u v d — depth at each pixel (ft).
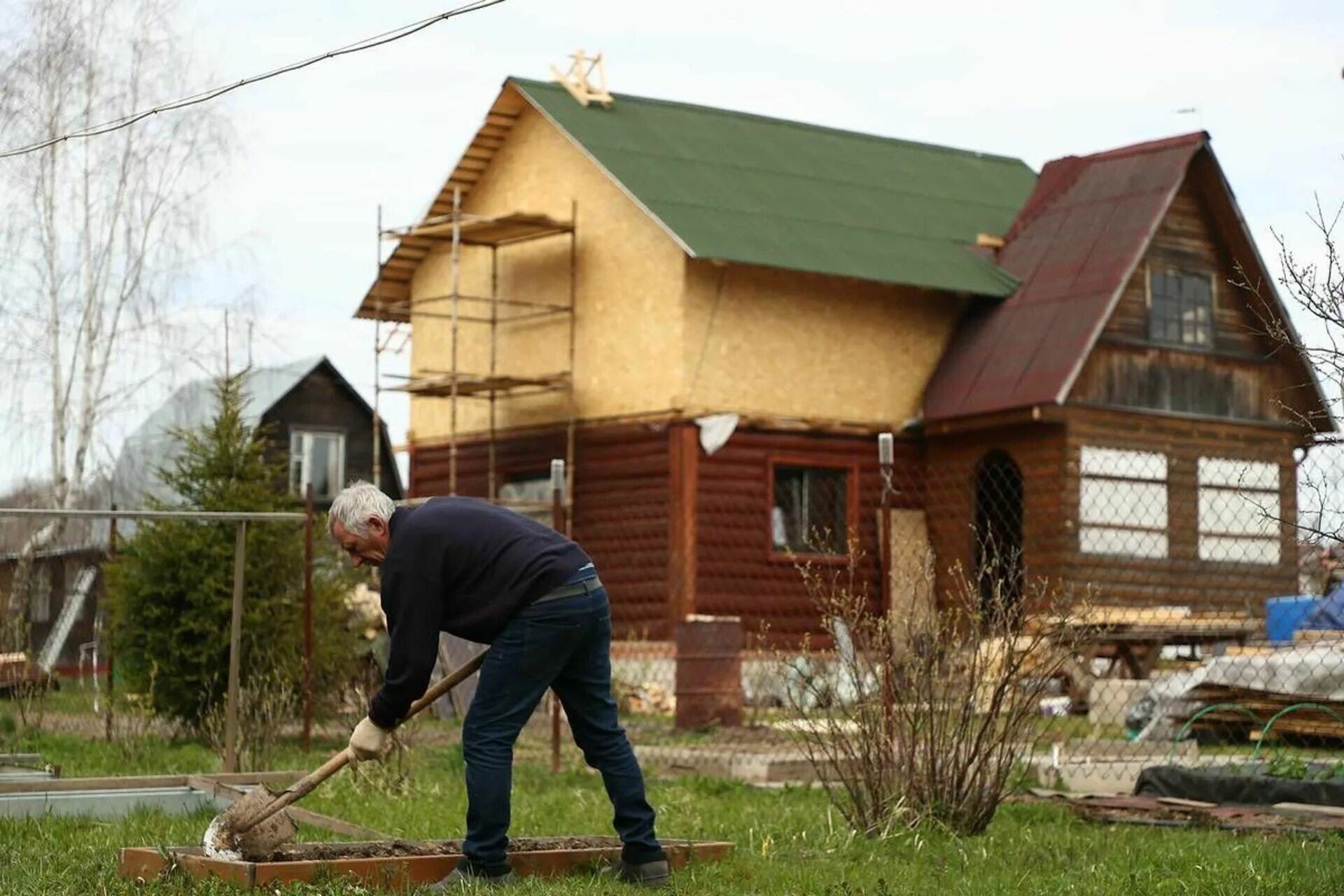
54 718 49.73
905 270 81.71
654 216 77.05
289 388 132.05
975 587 30.58
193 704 45.52
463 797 33.04
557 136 85.20
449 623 21.27
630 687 71.87
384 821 29.22
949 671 28.76
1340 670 42.55
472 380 82.38
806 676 33.63
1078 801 32.09
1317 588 42.68
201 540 45.44
